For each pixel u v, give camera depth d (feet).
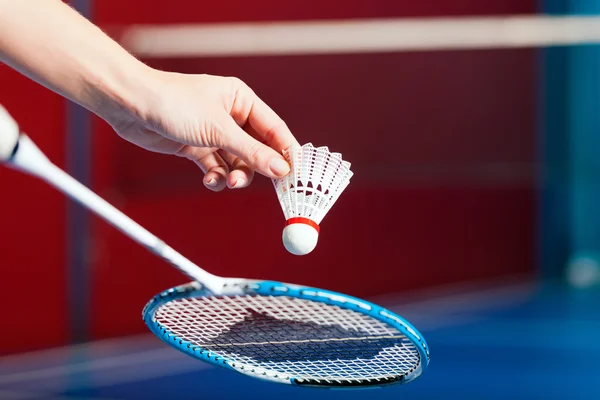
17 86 19.20
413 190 26.81
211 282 6.82
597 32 26.84
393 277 26.40
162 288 21.74
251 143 6.63
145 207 21.58
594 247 30.71
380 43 24.50
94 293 20.53
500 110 28.30
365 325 7.98
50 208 19.81
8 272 19.35
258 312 7.54
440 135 27.09
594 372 17.01
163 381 16.38
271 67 23.71
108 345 20.06
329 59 24.68
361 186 25.77
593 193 30.63
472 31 26.03
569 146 30.22
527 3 28.19
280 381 7.41
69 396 15.49
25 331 19.51
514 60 28.53
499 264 28.76
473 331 21.31
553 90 29.45
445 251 27.55
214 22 22.79
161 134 6.71
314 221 6.54
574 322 22.56
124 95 6.51
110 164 20.90
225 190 23.12
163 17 21.91
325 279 25.13
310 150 6.72
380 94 25.73
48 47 6.40
